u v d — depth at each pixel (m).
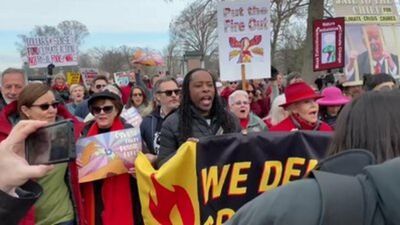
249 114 5.30
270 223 1.10
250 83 8.59
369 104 1.34
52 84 11.74
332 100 5.21
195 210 3.06
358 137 1.32
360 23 6.62
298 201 1.10
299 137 3.12
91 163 3.89
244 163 3.11
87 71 17.11
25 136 1.39
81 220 3.71
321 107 5.27
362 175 1.13
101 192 3.94
